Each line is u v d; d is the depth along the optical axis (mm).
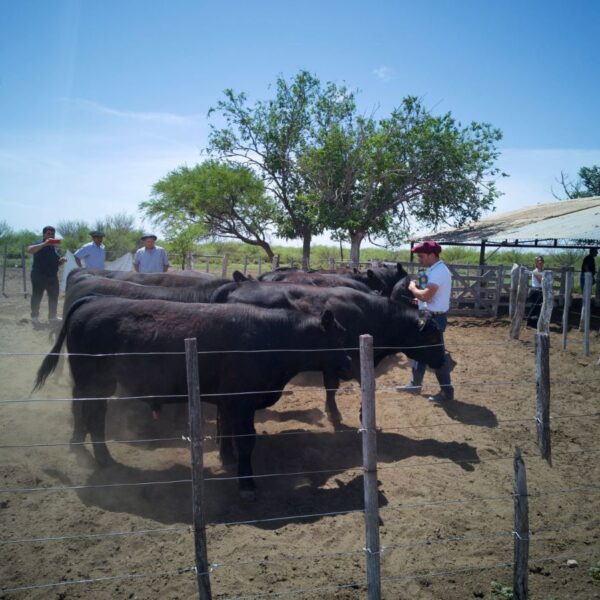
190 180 25797
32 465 5305
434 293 7352
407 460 5766
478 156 22266
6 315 13344
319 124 25219
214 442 6234
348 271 14422
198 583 3215
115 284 7773
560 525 4535
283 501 4867
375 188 22969
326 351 5625
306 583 3705
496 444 6207
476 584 3766
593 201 21141
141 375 5305
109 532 4262
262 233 27797
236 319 5371
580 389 8367
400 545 4160
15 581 3654
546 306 10461
